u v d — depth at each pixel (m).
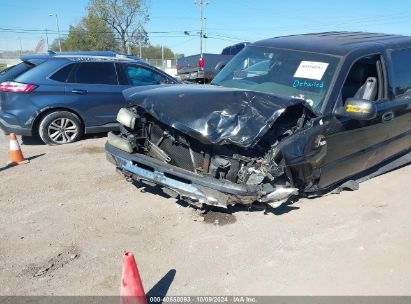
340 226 4.38
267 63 5.15
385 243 4.07
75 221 4.36
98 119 7.71
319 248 3.94
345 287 3.37
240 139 3.68
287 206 4.78
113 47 61.66
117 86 7.80
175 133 4.14
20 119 7.10
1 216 4.46
